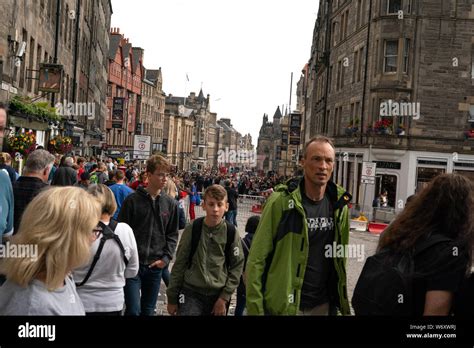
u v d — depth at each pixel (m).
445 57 38.25
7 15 19.36
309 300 4.86
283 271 4.78
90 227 3.41
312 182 4.87
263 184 55.97
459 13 38.12
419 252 3.90
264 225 4.86
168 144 143.88
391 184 38.75
